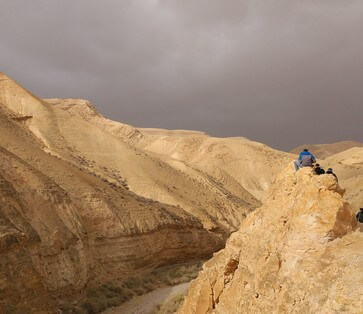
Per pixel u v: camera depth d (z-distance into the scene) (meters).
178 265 47.53
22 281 22.39
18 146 45.09
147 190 63.31
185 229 51.44
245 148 125.31
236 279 16.05
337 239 12.43
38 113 77.69
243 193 100.44
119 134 141.88
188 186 75.50
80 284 32.25
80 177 46.25
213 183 91.12
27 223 28.34
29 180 35.00
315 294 11.38
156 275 41.69
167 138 140.00
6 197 28.25
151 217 46.59
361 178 60.31
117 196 47.28
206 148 126.25
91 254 37.09
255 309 13.56
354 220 13.45
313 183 14.04
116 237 40.66
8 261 22.30
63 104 142.50
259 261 14.92
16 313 21.03
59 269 30.50
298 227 13.20
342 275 11.05
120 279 38.41
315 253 12.42
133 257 41.16
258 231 16.61
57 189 37.62
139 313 31.11
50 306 23.69
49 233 31.34
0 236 22.67
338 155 126.88
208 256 54.06
